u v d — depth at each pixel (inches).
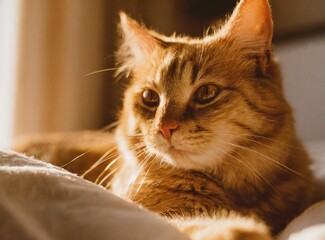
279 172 17.6
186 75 17.7
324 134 32.2
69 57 38.1
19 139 27.9
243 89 17.5
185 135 16.8
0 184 11.8
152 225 11.2
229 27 18.6
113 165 20.9
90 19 39.4
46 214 11.3
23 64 35.8
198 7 42.4
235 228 11.9
